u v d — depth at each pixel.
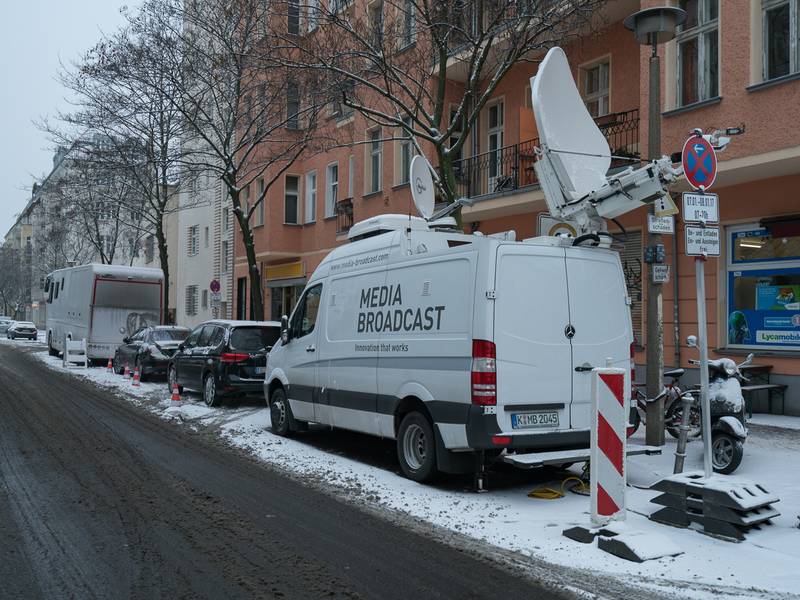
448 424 7.21
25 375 20.56
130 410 13.70
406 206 19.94
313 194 26.00
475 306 7.02
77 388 17.45
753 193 12.06
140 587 4.74
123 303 24.08
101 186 29.75
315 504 6.97
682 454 7.30
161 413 13.38
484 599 4.62
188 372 15.20
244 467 8.70
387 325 8.36
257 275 19.27
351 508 6.85
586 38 15.68
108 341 23.81
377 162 21.88
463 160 17.78
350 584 4.85
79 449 9.48
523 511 6.73
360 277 9.09
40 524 6.11
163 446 9.93
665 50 12.48
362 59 14.05
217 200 34.12
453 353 7.22
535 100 7.96
